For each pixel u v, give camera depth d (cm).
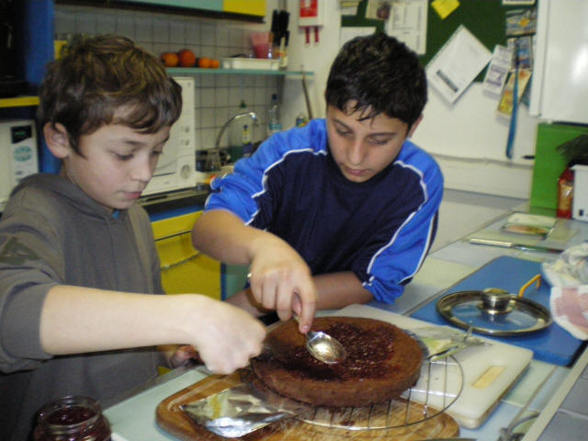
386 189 120
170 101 80
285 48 299
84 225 89
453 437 65
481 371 80
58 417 62
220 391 73
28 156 173
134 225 106
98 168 79
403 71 96
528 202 229
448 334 92
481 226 183
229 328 65
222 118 293
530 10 238
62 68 80
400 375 72
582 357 83
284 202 127
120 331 63
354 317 93
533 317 105
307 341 82
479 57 254
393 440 64
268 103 319
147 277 104
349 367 75
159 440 65
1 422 90
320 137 124
